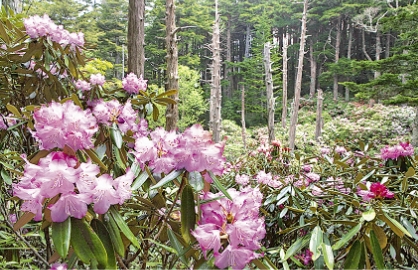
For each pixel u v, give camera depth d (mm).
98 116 881
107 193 697
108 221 734
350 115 12531
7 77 1335
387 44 14938
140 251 893
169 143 840
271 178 1861
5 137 1302
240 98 14742
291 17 13734
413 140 7352
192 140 714
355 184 1542
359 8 13492
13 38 1505
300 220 1312
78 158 683
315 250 797
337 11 13484
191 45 11172
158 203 941
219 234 673
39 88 1251
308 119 12430
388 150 1965
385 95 7355
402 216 1103
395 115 10656
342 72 13156
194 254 770
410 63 6754
